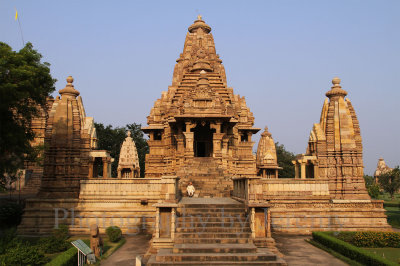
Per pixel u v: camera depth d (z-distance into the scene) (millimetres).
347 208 31859
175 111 39656
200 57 44781
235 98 46375
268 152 51531
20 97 21328
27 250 19719
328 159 34438
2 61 21109
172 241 21141
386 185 85625
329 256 22297
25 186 42438
